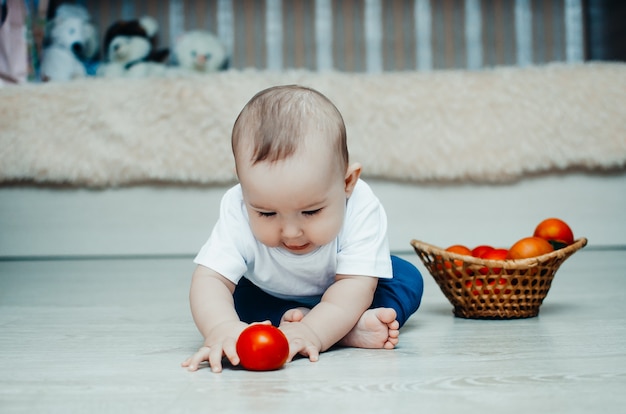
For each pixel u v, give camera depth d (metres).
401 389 0.67
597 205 2.46
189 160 2.38
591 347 0.88
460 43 3.97
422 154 2.38
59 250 2.45
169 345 0.95
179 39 3.49
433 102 2.41
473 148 2.39
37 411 0.62
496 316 1.14
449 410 0.60
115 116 2.39
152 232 2.46
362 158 2.38
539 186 2.46
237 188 0.99
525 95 2.41
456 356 0.84
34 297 1.51
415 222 2.46
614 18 3.74
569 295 1.44
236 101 2.40
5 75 2.62
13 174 2.37
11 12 2.70
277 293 1.04
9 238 2.45
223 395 0.66
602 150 2.38
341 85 2.43
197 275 0.93
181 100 2.40
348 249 0.95
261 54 3.96
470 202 2.46
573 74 2.44
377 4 3.97
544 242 1.15
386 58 3.97
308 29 3.97
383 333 0.90
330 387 0.69
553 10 3.96
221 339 0.81
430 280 1.80
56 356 0.87
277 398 0.65
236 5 3.93
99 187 2.45
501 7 3.96
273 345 0.75
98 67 3.32
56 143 2.39
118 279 1.84
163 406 0.63
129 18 3.81
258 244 0.94
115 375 0.76
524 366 0.77
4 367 0.80
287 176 0.81
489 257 1.17
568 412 0.59
